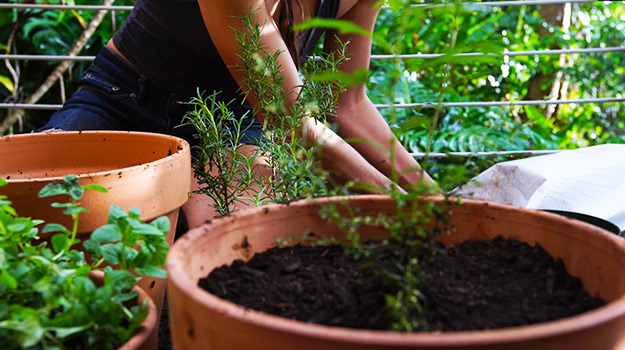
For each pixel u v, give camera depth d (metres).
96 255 0.87
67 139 1.46
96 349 0.75
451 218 0.96
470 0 0.88
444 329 0.67
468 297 0.75
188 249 0.78
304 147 1.17
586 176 1.52
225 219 0.86
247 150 1.54
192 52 1.68
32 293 0.84
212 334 0.63
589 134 4.65
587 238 0.83
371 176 1.38
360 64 1.76
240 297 0.77
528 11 4.50
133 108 1.74
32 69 3.97
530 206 1.47
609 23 4.46
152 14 1.68
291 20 1.42
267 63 1.23
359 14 1.71
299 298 0.77
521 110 4.36
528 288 0.79
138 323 0.77
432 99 3.63
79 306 0.76
